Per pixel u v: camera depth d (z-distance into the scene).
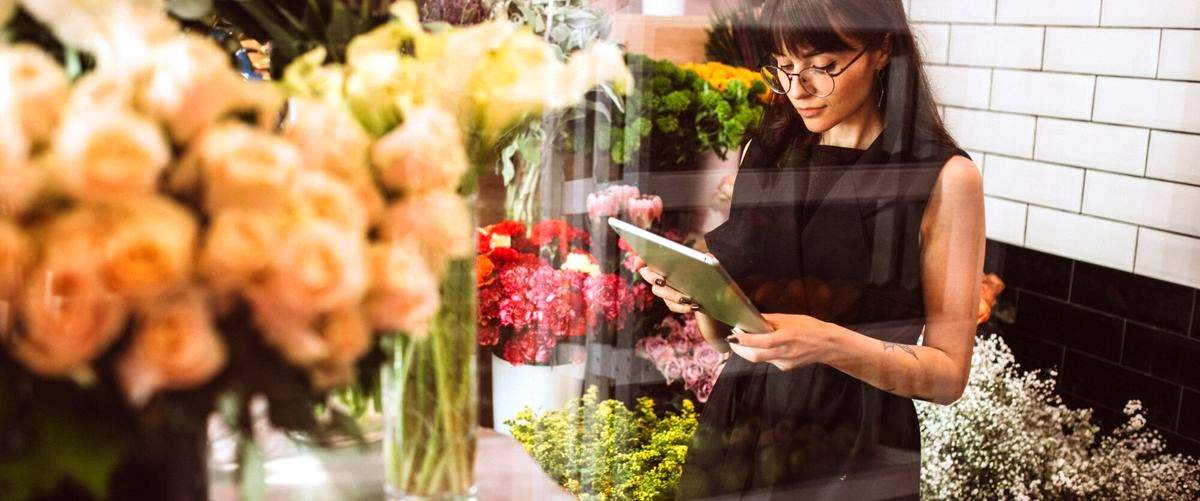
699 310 1.63
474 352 0.94
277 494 0.84
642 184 1.71
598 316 1.62
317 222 0.65
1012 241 2.50
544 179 1.54
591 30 1.45
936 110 1.53
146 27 0.69
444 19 1.18
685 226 1.74
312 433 0.80
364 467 0.89
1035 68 2.41
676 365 1.71
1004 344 2.41
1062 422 2.26
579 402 1.59
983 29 2.49
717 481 1.59
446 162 0.78
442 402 0.93
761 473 1.55
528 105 0.91
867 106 1.53
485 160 0.94
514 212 1.51
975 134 2.58
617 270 1.64
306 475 0.85
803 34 1.51
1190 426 2.07
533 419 1.54
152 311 0.61
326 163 0.71
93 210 0.60
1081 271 2.31
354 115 0.82
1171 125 2.12
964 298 1.46
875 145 1.52
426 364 0.92
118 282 0.58
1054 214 2.39
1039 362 2.36
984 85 2.53
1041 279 2.41
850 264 1.51
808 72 1.52
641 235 1.35
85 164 0.57
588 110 1.59
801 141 1.62
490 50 0.91
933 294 1.48
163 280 0.59
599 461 1.61
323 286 0.63
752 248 1.60
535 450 1.54
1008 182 2.51
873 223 1.49
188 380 0.63
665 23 1.73
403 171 0.74
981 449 2.22
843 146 1.56
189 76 0.62
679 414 1.69
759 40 1.64
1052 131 2.39
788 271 1.56
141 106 0.62
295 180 0.66
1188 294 2.09
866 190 1.50
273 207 0.63
